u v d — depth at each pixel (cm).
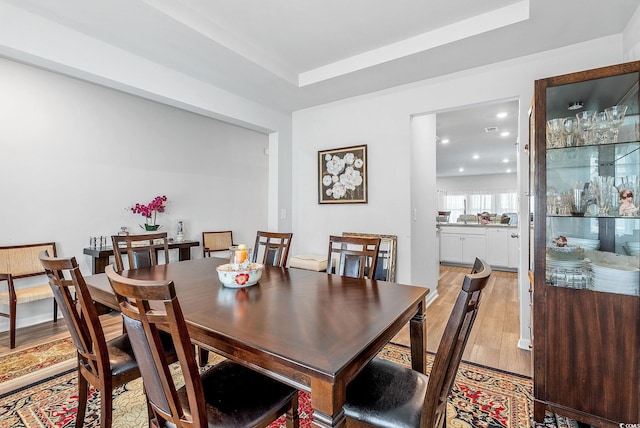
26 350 257
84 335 142
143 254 258
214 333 117
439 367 98
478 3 211
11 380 212
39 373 221
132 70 251
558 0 187
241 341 109
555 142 176
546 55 252
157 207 414
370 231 354
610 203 169
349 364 96
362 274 218
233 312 137
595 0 187
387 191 341
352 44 264
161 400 105
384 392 121
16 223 310
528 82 260
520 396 194
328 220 387
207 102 311
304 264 357
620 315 153
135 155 409
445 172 1124
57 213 338
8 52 197
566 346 163
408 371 136
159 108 437
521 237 260
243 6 212
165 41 234
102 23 211
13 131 308
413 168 345
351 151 363
